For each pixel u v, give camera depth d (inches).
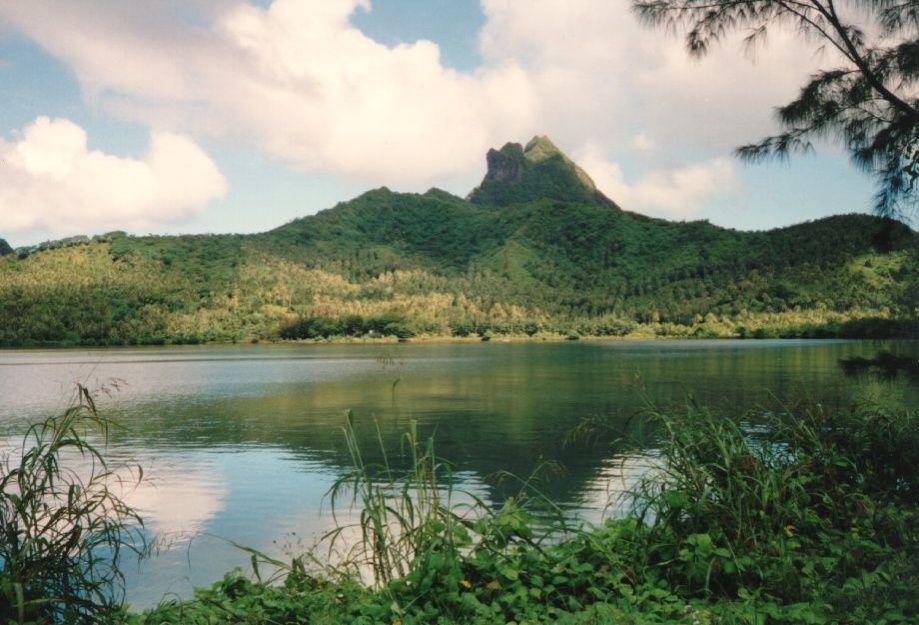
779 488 213.0
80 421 188.4
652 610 169.3
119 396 1781.5
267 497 552.1
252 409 1423.5
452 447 840.9
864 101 246.8
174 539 414.0
